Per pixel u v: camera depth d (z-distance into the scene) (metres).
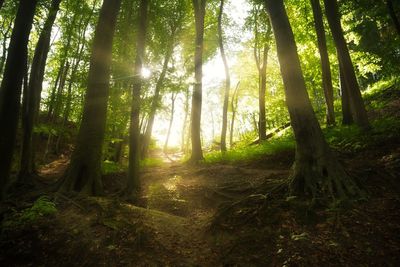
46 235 6.80
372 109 17.64
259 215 7.05
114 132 17.80
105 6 11.14
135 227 7.03
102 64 10.76
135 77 10.80
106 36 10.93
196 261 6.19
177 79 11.28
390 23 14.45
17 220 7.29
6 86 5.93
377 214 6.39
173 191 10.83
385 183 7.52
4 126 5.84
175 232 7.34
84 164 9.88
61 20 19.19
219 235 6.93
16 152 20.78
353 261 5.29
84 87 14.41
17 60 6.05
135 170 10.62
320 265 5.32
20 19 6.16
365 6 13.28
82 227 7.04
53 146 26.44
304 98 8.35
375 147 10.28
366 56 18.05
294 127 8.40
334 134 13.22
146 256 6.26
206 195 10.06
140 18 11.33
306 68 21.28
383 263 5.14
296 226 6.53
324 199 7.12
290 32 8.80
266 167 13.23
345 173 7.63
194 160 16.75
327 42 18.89
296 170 8.08
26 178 13.31
